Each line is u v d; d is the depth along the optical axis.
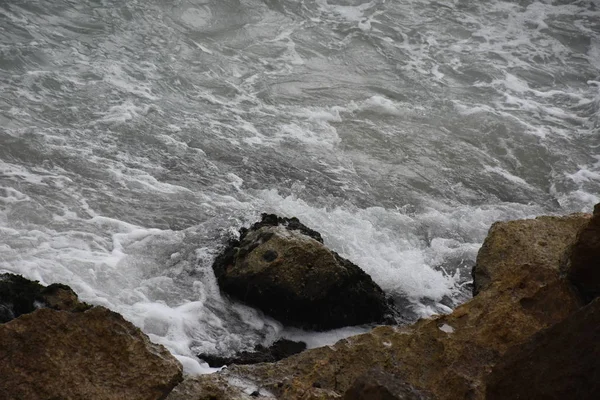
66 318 10.01
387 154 18.72
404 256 15.21
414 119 20.34
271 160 17.59
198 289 13.21
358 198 16.88
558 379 8.20
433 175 18.25
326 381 9.98
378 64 22.83
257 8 24.31
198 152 17.38
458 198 17.64
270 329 12.73
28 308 11.09
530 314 10.74
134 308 12.58
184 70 20.66
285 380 9.86
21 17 21.08
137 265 13.61
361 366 10.16
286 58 22.27
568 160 19.58
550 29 26.03
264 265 12.66
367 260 14.89
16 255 13.16
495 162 19.17
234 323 12.70
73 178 15.64
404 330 10.65
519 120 20.92
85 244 13.84
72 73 19.30
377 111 20.39
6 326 9.73
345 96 20.84
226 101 19.73
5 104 17.52
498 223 13.54
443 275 14.99
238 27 23.23
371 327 13.10
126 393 9.71
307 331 12.88
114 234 14.28
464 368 10.09
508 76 23.16
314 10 24.95
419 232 16.12
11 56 19.33
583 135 20.77
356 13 25.27
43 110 17.67
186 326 12.43
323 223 15.72
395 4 26.06
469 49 24.36
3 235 13.58
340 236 15.42
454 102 21.38
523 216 17.27
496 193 18.06
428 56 23.64
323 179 17.27
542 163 19.39
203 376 9.67
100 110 18.11
